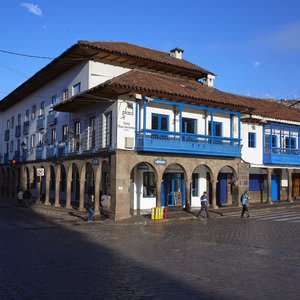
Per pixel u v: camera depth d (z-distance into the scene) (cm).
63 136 3181
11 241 1472
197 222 2122
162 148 2364
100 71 2764
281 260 1089
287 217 2275
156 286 818
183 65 3045
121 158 2270
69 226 1986
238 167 2822
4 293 769
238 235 1594
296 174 3681
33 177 3822
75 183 3434
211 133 2650
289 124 3250
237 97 3331
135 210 2594
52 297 742
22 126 4284
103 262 1066
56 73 3228
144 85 2316
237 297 739
